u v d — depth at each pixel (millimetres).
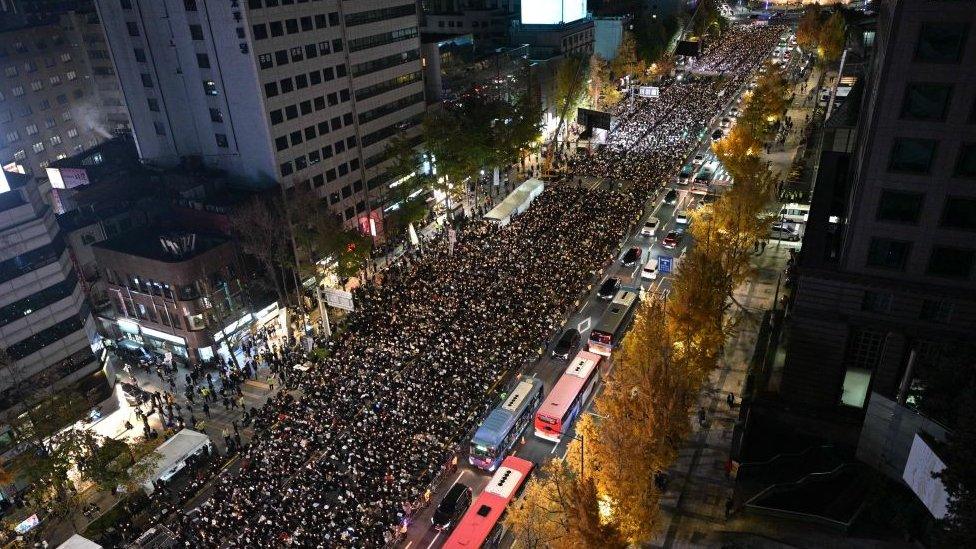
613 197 89375
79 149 120625
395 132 91125
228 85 70688
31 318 51812
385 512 41812
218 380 62031
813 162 84750
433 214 94500
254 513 43281
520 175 109188
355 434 48781
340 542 40000
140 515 46406
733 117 123812
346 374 56312
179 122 76938
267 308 69500
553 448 48250
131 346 69562
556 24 138625
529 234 79625
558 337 61688
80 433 45031
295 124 74500
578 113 99125
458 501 42469
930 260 38469
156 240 66812
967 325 38531
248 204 66500
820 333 42812
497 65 115062
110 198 77062
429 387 53188
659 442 34469
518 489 41906
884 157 37625
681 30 185500
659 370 35375
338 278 75938
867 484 38062
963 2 33125
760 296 65688
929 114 35781
